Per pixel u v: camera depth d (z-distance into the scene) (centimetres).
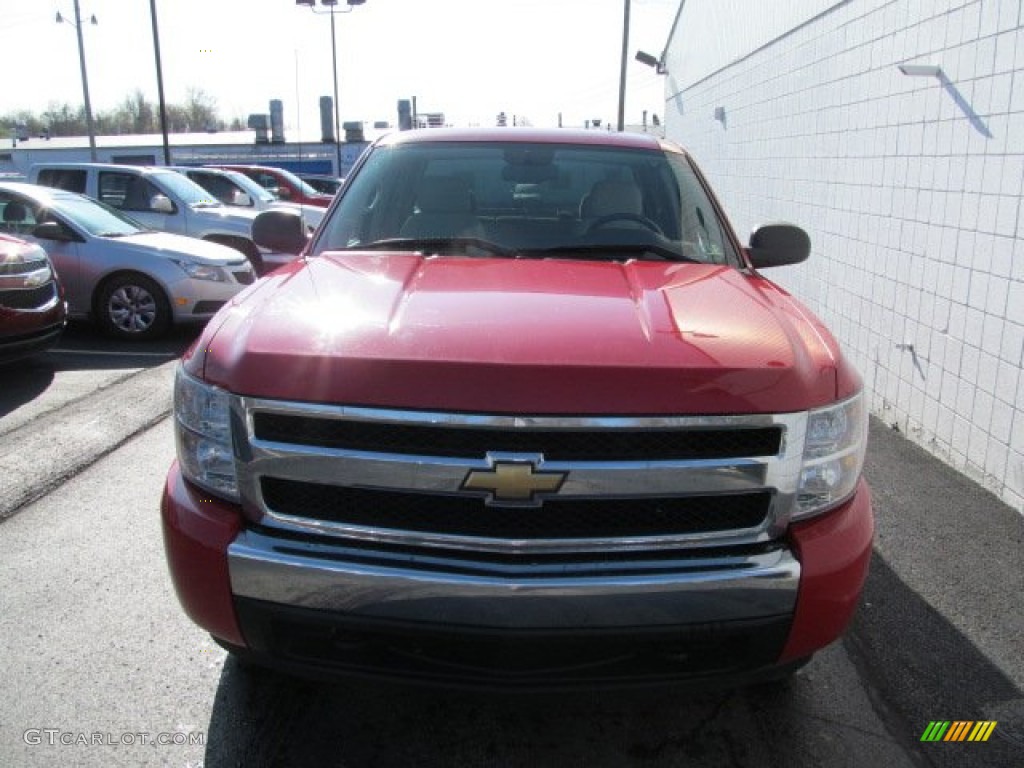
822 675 296
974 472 471
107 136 4756
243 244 1120
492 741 257
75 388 651
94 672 284
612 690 215
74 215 866
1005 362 441
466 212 344
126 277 844
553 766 248
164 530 227
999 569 370
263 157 4222
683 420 202
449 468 200
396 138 392
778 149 905
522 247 325
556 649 207
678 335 223
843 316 676
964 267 483
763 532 213
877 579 361
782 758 254
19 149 4219
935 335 517
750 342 224
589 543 206
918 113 542
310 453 206
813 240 762
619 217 344
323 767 244
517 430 200
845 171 674
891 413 581
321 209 1488
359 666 216
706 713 273
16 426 547
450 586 202
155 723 260
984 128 464
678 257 325
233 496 217
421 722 265
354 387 203
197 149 4203
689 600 206
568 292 257
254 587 212
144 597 333
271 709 268
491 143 382
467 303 240
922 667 301
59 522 402
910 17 555
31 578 346
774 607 212
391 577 204
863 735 265
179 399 231
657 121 3341
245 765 244
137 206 1114
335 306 238
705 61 1452
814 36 766
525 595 202
